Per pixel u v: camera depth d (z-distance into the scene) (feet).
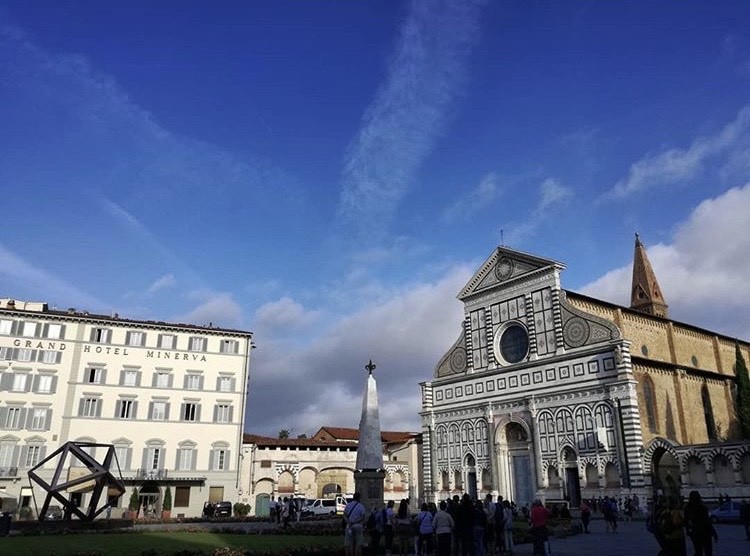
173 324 271.28
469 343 269.23
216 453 264.72
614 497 202.59
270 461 300.81
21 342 249.55
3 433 239.09
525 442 238.27
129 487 249.96
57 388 249.96
